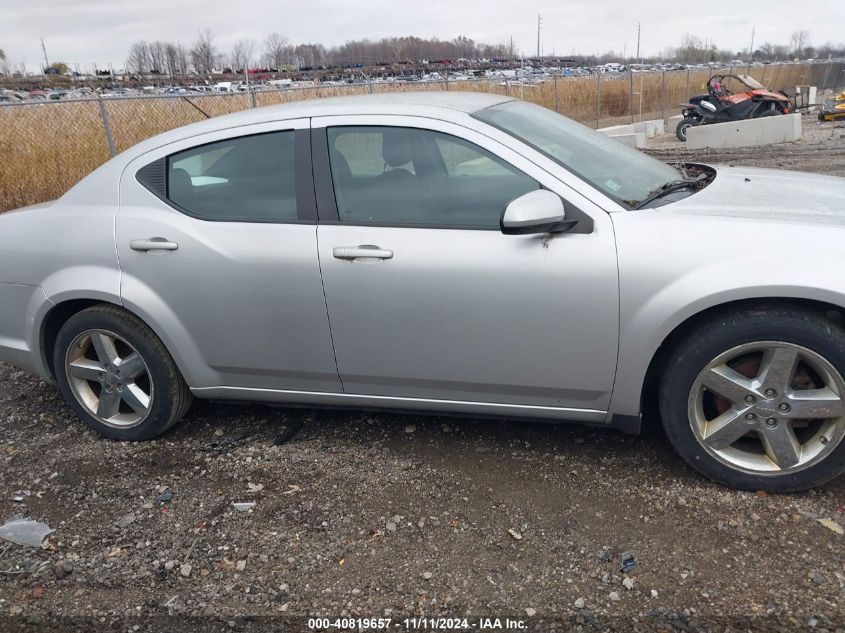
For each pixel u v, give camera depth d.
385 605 2.51
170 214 3.44
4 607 2.62
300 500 3.16
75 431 3.96
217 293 3.35
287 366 3.41
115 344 3.70
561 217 2.85
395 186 3.17
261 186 3.34
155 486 3.35
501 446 3.48
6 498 3.31
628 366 2.94
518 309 2.98
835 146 15.32
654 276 2.81
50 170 11.02
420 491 3.16
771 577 2.50
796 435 2.95
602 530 2.81
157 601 2.60
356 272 3.14
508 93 19.73
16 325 3.79
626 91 27.81
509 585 2.56
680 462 3.23
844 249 2.69
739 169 3.80
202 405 4.16
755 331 2.76
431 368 3.21
